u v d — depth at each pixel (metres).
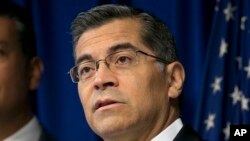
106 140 2.78
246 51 5.18
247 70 5.15
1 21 3.31
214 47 5.27
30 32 3.50
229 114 5.17
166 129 2.80
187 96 5.57
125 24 2.80
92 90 2.71
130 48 2.73
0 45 3.24
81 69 2.79
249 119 5.09
